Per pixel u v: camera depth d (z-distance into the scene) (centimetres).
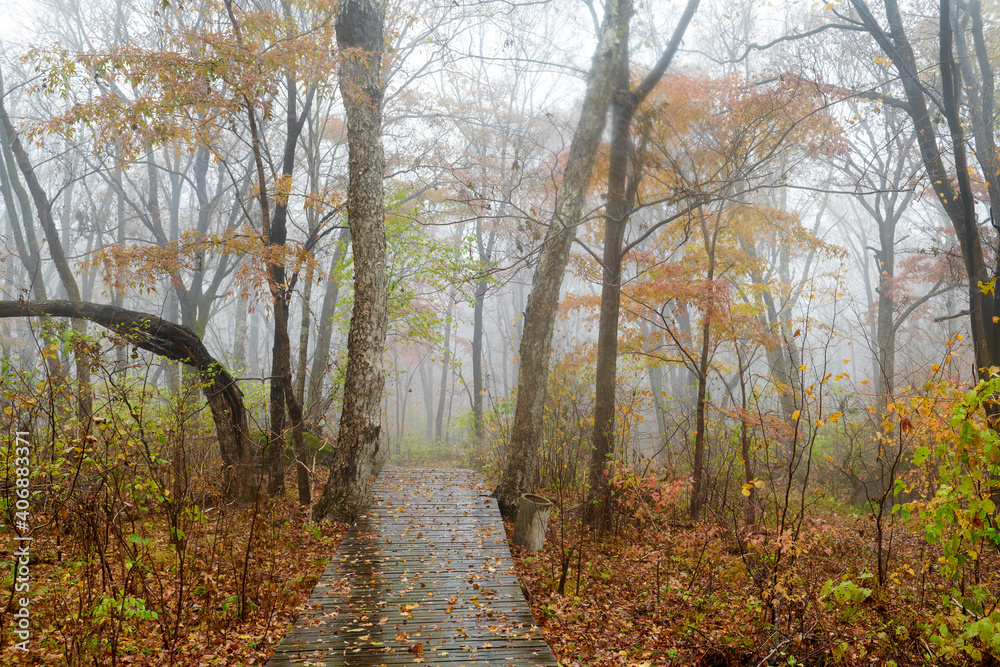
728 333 1060
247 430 982
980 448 446
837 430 1226
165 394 989
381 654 476
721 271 1255
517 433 1032
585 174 1022
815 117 1046
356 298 986
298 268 937
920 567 671
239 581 626
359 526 871
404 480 1264
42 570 573
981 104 1279
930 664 457
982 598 471
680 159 1035
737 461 1010
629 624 605
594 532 884
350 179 991
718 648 525
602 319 1006
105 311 932
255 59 832
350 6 967
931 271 1512
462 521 906
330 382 1638
